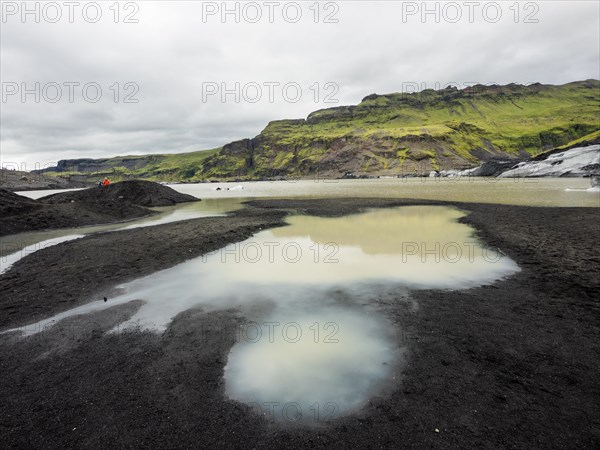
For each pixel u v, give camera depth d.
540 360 6.93
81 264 14.98
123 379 6.77
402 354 7.45
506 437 4.98
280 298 10.96
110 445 5.11
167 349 7.92
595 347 7.34
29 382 6.73
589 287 10.74
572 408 5.53
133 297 11.21
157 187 49.50
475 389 6.11
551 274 12.16
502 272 12.79
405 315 9.40
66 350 7.93
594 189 49.16
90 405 6.02
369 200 43.75
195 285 12.30
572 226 20.48
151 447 5.05
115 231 23.75
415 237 19.67
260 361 7.38
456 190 59.25
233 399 6.13
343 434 5.22
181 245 18.36
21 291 11.82
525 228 20.66
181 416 5.70
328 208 35.81
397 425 5.35
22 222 24.86
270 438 5.19
